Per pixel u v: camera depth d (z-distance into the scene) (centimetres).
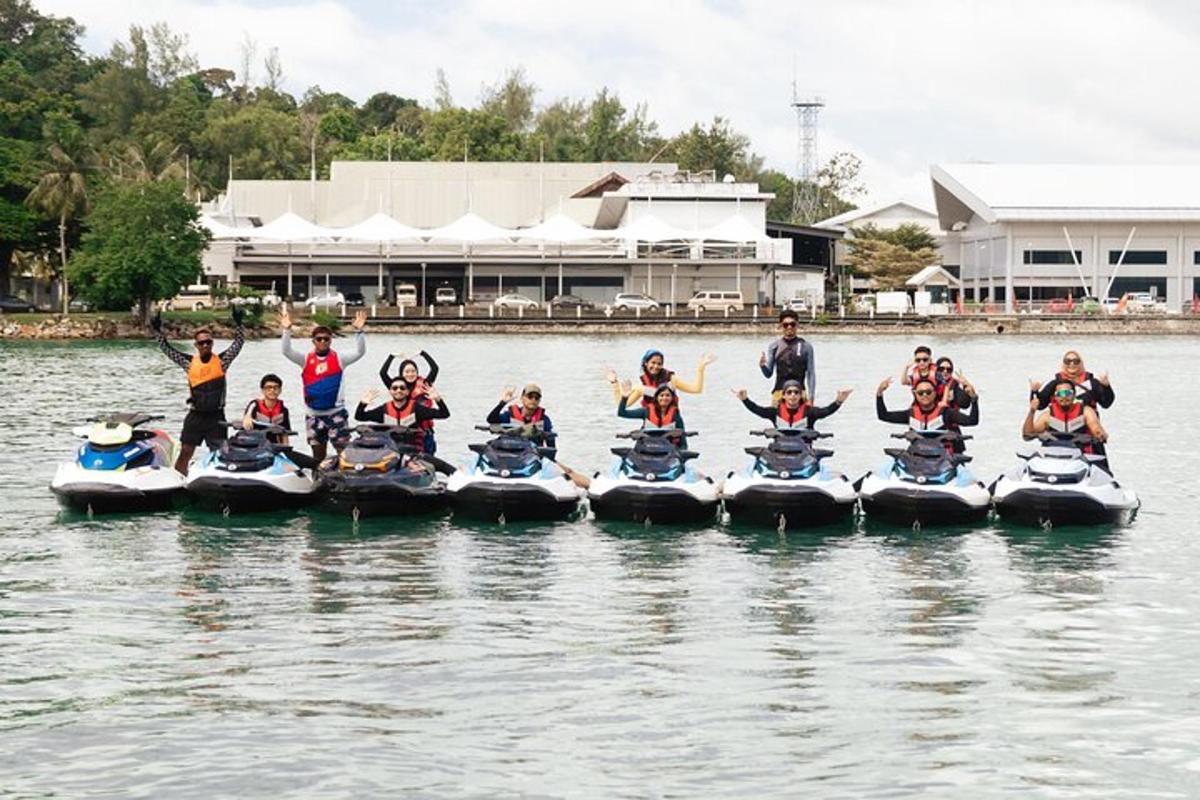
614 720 1395
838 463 3241
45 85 19775
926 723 1389
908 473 2455
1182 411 4862
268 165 18375
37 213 11181
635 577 2038
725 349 8862
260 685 1498
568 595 1923
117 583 1981
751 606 1866
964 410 2767
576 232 12431
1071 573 2070
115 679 1519
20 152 11650
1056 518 2398
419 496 2450
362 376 6178
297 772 1259
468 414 4269
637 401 2572
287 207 15288
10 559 2133
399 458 2467
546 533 2355
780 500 2370
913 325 12100
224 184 18438
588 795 1213
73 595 1908
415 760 1288
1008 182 14762
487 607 1850
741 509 2423
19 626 1742
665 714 1412
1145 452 3656
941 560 2161
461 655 1616
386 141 18525
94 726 1371
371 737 1345
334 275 13075
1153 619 1800
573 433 3791
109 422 2586
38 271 12400
